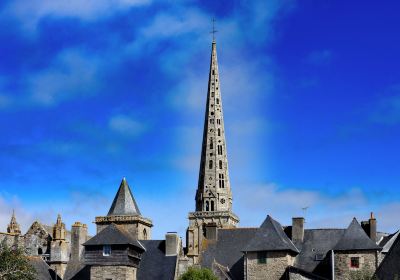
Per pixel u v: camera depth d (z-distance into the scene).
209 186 185.50
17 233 103.25
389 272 64.12
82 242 92.50
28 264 75.06
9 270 68.38
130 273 83.44
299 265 84.50
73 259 90.94
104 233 84.38
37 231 108.38
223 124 190.75
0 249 70.94
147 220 124.12
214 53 195.50
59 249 91.00
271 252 82.38
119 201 123.06
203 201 184.75
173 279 84.44
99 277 83.00
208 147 188.75
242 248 92.88
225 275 86.75
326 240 86.38
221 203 184.38
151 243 89.12
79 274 88.75
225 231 95.50
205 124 191.12
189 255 92.62
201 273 82.25
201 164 188.75
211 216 177.75
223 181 186.25
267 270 82.12
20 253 71.06
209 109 191.38
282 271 81.56
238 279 89.12
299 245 86.62
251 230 95.25
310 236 87.38
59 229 92.38
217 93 192.75
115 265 82.81
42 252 107.38
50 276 87.19
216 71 194.25
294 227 87.81
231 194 187.25
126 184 124.81
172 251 87.31
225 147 189.25
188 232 98.06
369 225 87.56
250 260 83.06
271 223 85.06
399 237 63.81
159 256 87.25
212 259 92.44
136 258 85.62
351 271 79.31
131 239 85.06
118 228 84.88
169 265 85.88
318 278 79.62
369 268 78.88
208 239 95.00
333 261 80.44
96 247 83.75
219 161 187.62
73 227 92.25
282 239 83.06
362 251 79.44
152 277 85.19
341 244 80.62
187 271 83.44
